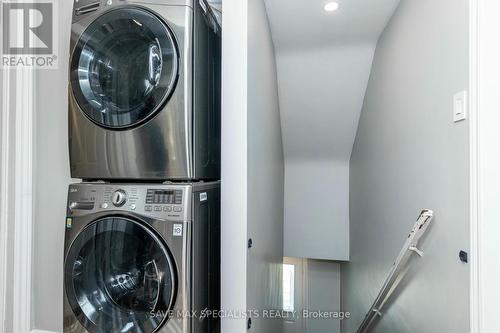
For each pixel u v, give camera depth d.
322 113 3.07
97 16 1.28
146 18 1.20
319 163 3.76
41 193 1.78
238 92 1.31
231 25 1.31
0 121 1.68
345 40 2.38
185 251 1.13
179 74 1.19
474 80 1.04
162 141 1.22
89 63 1.33
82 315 1.25
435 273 1.35
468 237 1.07
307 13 2.03
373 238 2.51
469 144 1.07
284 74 2.74
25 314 1.73
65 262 1.27
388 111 2.09
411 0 1.67
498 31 1.00
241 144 1.30
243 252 1.30
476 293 1.03
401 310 1.78
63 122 1.75
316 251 3.83
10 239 1.70
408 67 1.71
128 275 1.25
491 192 1.01
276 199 2.72
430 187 1.41
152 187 1.20
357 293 3.15
